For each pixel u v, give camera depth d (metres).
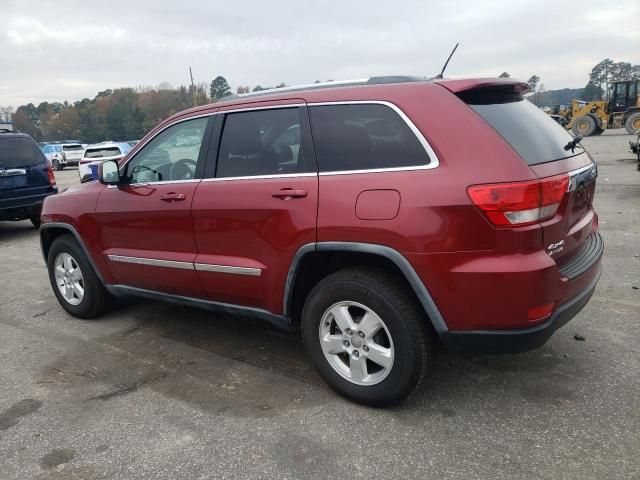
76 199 4.48
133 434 2.94
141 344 4.19
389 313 2.84
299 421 2.99
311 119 3.15
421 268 2.69
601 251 3.29
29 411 3.23
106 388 3.48
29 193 9.02
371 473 2.53
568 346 3.74
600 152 17.92
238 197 3.34
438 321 2.73
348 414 3.04
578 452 2.60
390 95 2.93
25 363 3.93
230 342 4.15
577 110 28.92
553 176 2.68
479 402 3.09
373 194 2.81
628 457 2.54
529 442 2.70
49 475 2.63
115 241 4.22
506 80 3.04
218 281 3.56
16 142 8.98
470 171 2.62
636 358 3.52
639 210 8.17
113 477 2.60
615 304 4.45
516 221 2.55
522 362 3.54
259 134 3.37
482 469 2.52
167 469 2.63
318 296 3.11
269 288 3.30
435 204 2.64
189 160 3.74
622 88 27.12
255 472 2.58
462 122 2.73
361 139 2.96
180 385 3.48
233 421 3.02
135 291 4.27
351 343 3.05
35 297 5.59
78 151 33.31
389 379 2.92
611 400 3.04
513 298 2.58
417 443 2.74
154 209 3.83
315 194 3.01
